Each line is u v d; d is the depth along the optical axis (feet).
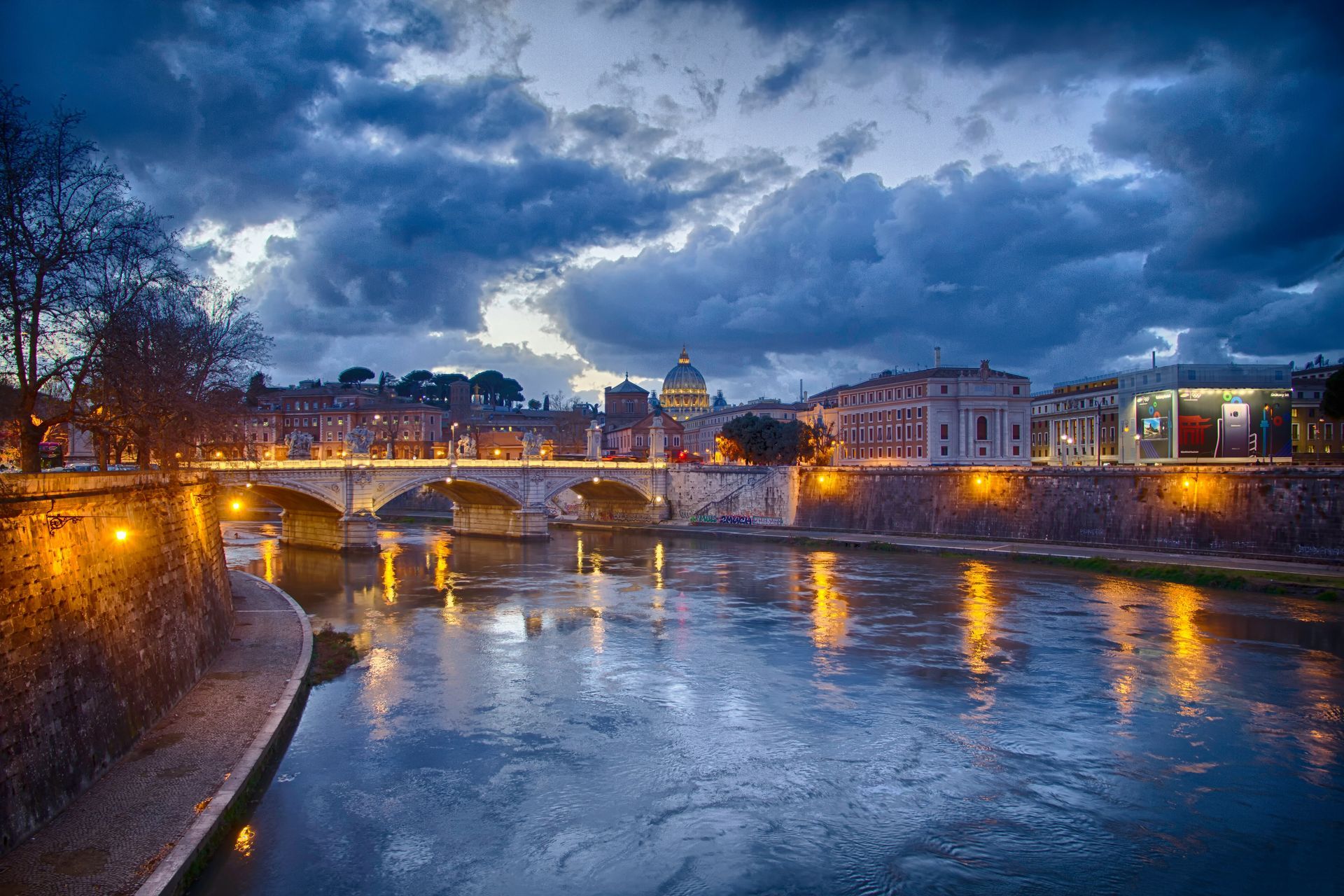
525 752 121.49
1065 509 323.78
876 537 376.07
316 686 150.00
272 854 92.07
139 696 108.37
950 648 179.32
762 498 453.99
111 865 76.43
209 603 152.25
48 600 86.02
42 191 125.08
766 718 136.46
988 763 118.52
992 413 577.43
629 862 92.79
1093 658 169.48
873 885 89.10
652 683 154.81
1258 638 184.03
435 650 178.91
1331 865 92.84
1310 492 253.44
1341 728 131.03
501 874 90.02
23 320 137.80
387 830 98.22
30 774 81.30
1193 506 283.59
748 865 92.48
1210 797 108.47
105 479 103.14
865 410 645.10
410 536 438.40
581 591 255.70
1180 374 443.73
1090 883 89.71
